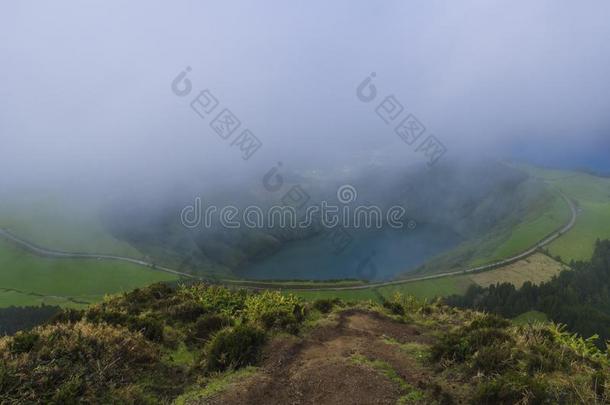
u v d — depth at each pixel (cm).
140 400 753
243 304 1405
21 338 806
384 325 1186
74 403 686
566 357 839
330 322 1170
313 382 804
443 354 870
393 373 834
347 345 992
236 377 842
